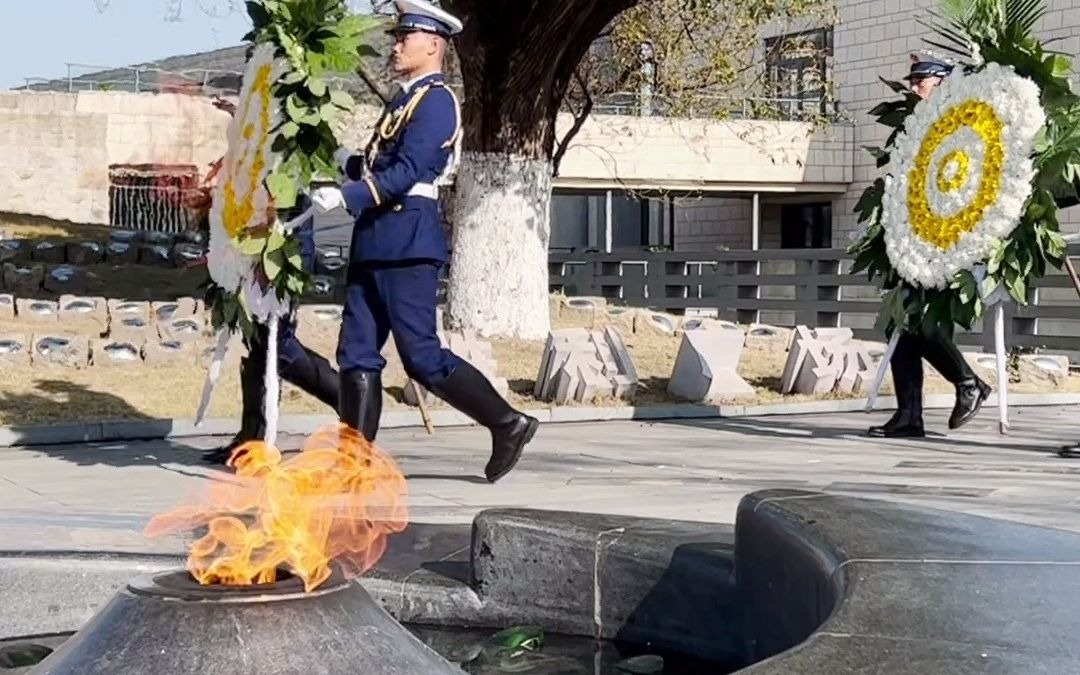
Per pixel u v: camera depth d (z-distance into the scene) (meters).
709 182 33.69
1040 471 9.38
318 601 2.97
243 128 8.02
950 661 2.93
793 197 36.59
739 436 11.67
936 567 3.63
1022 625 3.17
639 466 9.76
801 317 21.72
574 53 14.82
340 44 7.56
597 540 4.77
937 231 10.47
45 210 29.64
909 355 11.44
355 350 7.62
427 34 7.38
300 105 7.57
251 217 7.96
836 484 8.71
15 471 9.48
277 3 7.51
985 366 15.32
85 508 7.61
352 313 7.63
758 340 16.41
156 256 19.33
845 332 14.42
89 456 10.25
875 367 14.36
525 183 15.12
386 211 7.43
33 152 29.52
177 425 11.40
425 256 7.45
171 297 17.42
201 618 2.88
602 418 12.87
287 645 2.87
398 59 7.45
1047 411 13.89
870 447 10.87
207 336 13.88
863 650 2.99
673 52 21.73
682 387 13.73
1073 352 17.42
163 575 3.16
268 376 8.38
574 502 7.97
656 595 4.64
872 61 34.47
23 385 12.34
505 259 15.10
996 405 14.16
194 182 29.52
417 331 7.55
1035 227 10.12
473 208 15.10
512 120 14.92
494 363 13.27
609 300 23.84
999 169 10.09
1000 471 9.38
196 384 12.68
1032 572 3.60
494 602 4.93
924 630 3.13
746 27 21.75
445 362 7.70
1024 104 9.98
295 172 7.64
